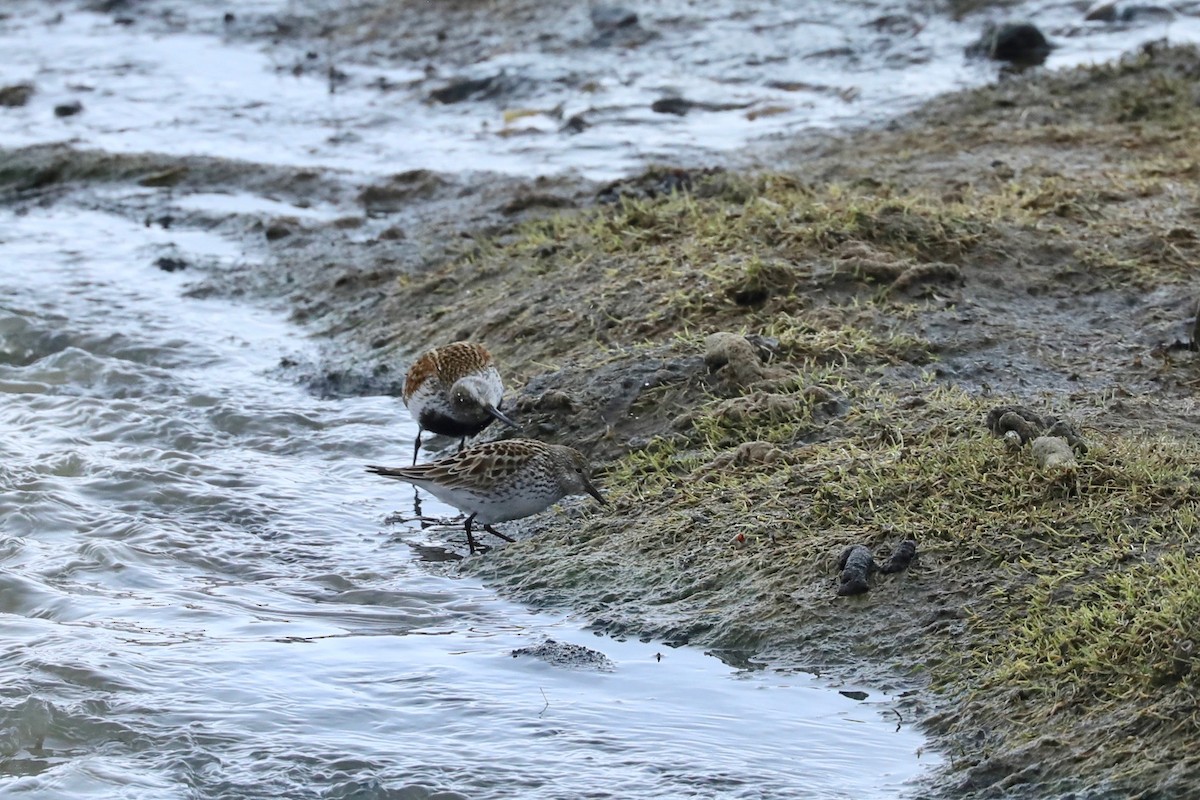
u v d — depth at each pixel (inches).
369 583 474.3
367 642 430.9
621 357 573.3
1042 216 661.9
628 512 486.0
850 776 356.8
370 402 637.3
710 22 1212.5
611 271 652.7
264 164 994.1
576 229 734.5
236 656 422.0
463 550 499.2
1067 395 516.7
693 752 369.1
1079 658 366.3
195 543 506.0
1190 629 357.4
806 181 796.0
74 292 788.6
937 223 635.5
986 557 416.8
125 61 1317.7
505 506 484.7
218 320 747.4
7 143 1069.1
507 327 644.1
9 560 491.2
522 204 846.5
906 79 1052.5
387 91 1168.8
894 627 404.5
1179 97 898.7
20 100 1202.0
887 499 451.5
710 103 1051.9
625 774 362.3
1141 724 343.0
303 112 1129.4
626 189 778.8
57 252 860.6
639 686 399.5
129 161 1011.9
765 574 434.3
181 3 1494.8
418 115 1101.1
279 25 1369.3
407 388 571.5
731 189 728.3
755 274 598.9
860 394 524.1
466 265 738.8
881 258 606.2
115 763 374.3
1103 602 384.2
